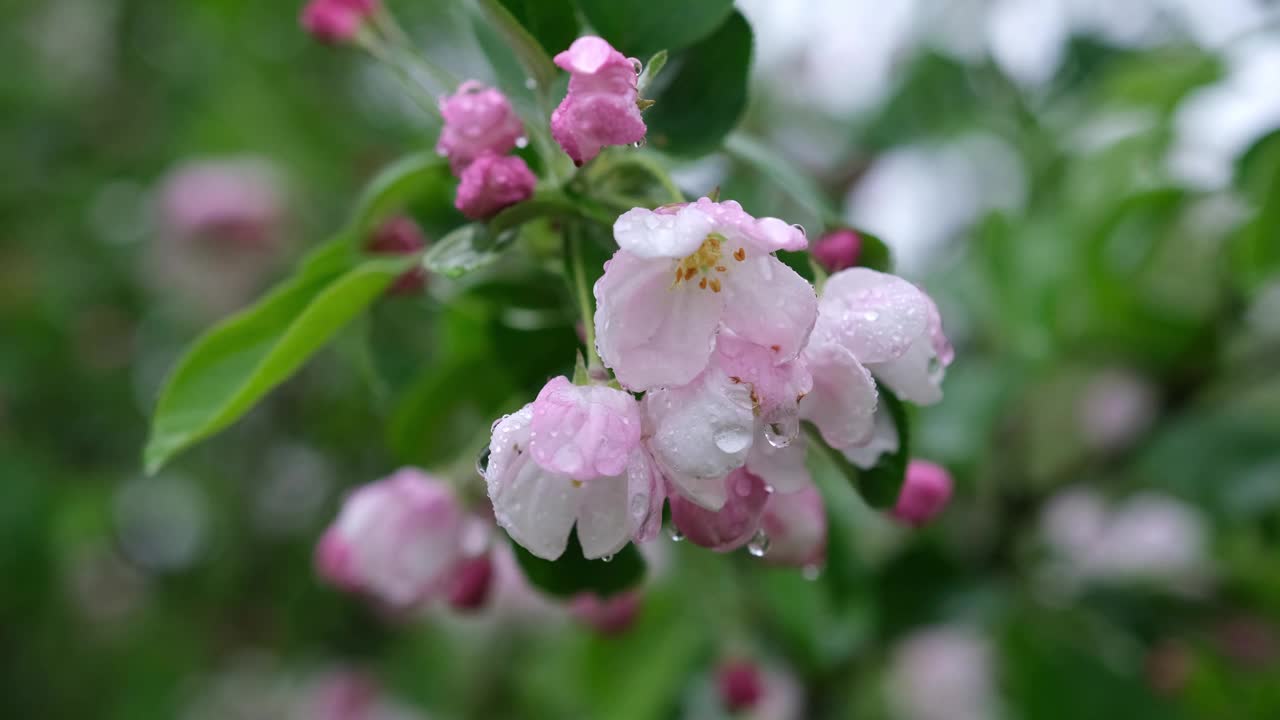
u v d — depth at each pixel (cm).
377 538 41
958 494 53
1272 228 51
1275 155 50
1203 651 55
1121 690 50
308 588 75
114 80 84
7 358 78
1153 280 55
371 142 79
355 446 76
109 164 82
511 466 32
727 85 37
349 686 71
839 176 66
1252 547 56
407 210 42
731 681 48
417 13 73
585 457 32
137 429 81
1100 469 55
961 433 52
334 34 44
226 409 37
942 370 35
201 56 81
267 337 39
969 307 58
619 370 32
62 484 77
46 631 76
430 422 42
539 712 63
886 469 35
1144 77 58
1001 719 55
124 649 78
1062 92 64
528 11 36
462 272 35
